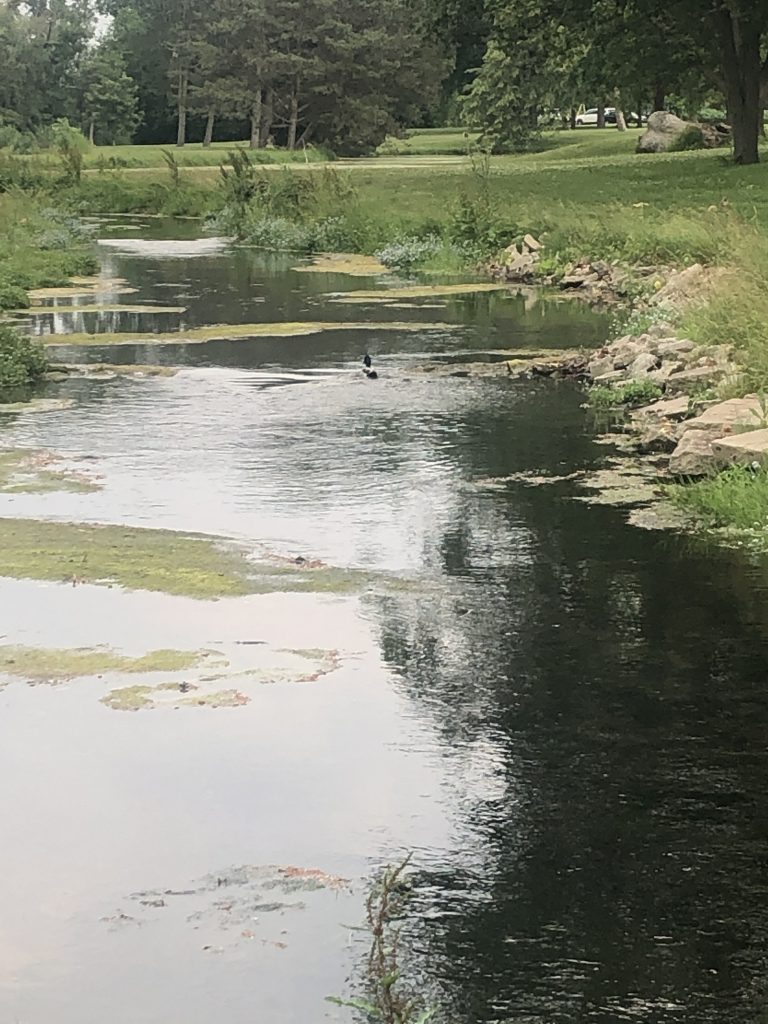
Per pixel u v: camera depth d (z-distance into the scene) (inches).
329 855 221.1
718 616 327.9
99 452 493.7
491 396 605.0
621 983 188.7
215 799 238.4
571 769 251.0
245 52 3102.9
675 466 456.8
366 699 280.1
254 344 767.7
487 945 197.2
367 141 3132.4
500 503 426.6
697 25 1651.1
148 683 286.0
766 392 508.1
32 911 205.6
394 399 598.9
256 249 1486.2
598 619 325.7
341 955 195.2
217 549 376.2
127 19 3777.1
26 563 360.2
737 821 232.5
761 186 1402.6
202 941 198.2
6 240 1336.1
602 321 853.8
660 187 1492.4
